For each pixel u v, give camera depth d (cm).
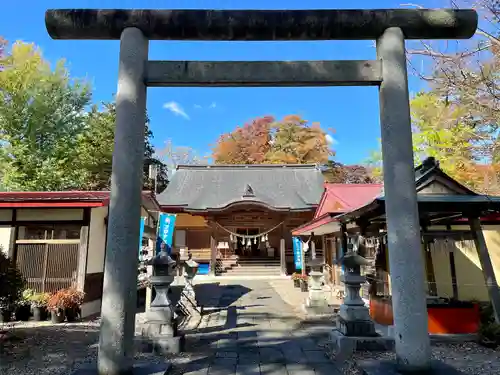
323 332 726
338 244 1347
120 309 391
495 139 855
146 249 952
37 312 814
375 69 454
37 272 877
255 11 457
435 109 1033
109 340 385
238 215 2203
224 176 2519
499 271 950
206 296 1262
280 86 465
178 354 566
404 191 421
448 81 729
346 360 526
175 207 2092
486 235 977
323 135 3412
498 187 977
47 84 1870
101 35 459
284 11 458
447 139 1026
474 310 651
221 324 810
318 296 948
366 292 1008
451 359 521
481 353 552
